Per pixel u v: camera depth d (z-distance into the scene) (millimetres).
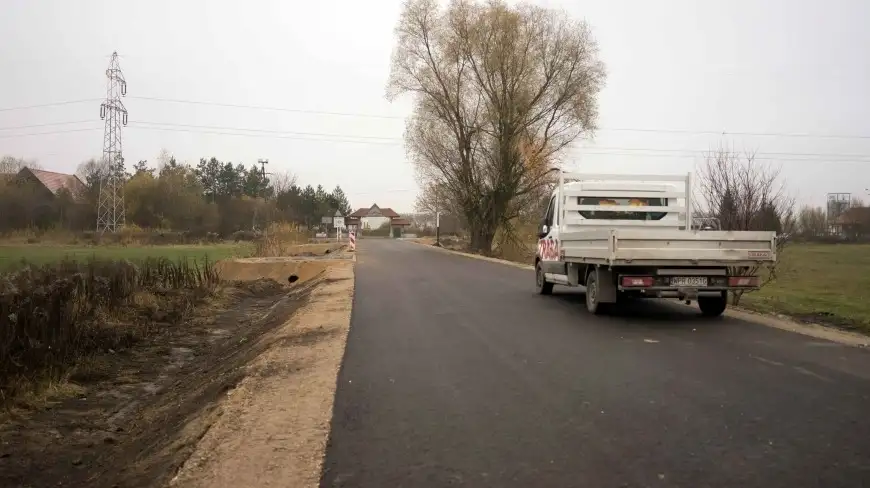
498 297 15562
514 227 46219
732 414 5738
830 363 7867
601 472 4422
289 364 8320
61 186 71062
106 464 6438
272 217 71000
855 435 5160
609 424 5484
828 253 42875
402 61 44812
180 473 4617
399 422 5637
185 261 24953
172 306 17031
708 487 4156
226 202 78125
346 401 6367
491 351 8781
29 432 7645
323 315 12758
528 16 42750
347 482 4301
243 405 6367
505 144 43375
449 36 43438
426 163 46906
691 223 14461
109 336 12602
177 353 13000
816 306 14062
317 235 83000
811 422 5500
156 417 8031
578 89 42781
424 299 15219
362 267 27141
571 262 13438
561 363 7949
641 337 9805
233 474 4504
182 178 75188
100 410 8859
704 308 12297
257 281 26750
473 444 5027
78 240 52156
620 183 14219
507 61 42312
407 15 44219
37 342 9906
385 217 153625
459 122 44781
